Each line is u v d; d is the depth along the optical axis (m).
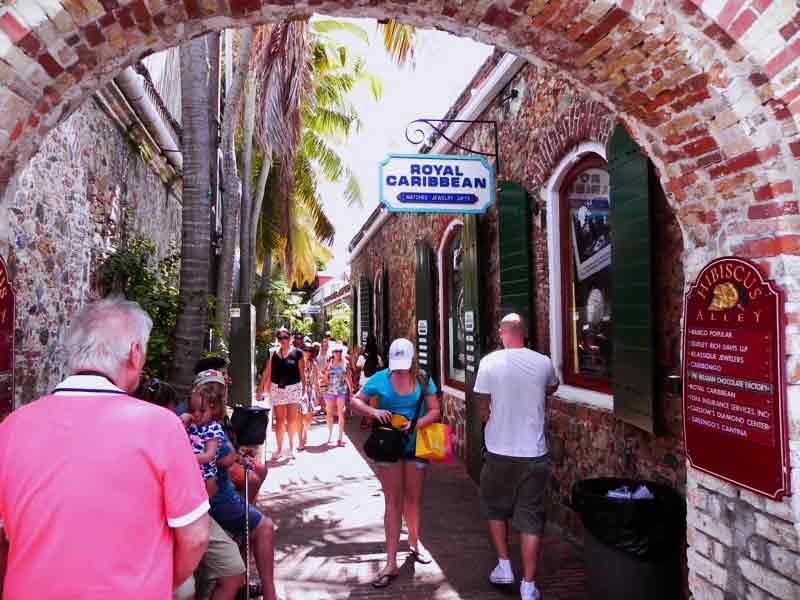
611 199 4.53
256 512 3.81
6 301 2.49
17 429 1.73
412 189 6.64
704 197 3.01
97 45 2.41
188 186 6.31
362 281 18.98
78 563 1.60
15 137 2.39
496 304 7.09
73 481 1.64
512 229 6.46
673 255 3.90
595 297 5.26
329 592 4.38
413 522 4.93
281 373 8.95
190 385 6.06
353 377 14.21
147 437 1.73
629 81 2.89
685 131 2.89
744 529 2.78
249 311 8.47
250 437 4.21
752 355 2.68
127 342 1.89
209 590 3.63
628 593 3.58
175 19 2.50
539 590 4.34
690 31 2.50
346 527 5.91
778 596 2.58
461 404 8.73
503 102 6.95
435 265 10.24
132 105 7.29
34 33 2.17
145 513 1.69
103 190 6.85
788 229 2.62
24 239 4.69
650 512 3.59
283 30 9.54
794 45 2.47
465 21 2.82
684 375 3.19
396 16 2.85
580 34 2.71
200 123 6.32
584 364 5.49
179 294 6.34
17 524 1.65
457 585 4.46
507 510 4.36
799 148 2.57
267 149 10.33
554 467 5.84
